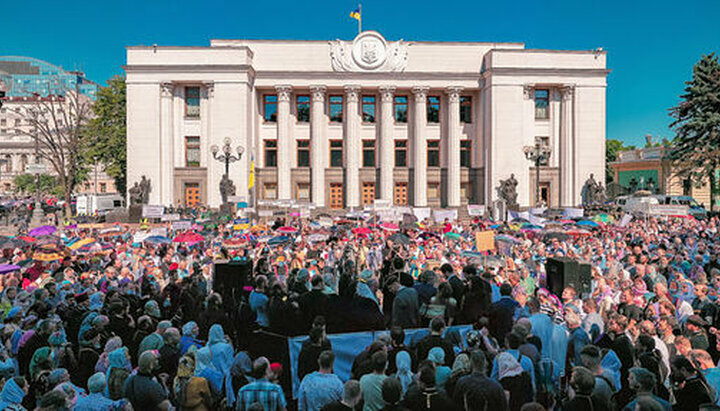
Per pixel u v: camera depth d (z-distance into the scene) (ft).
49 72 571.69
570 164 161.38
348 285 28.81
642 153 194.90
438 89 163.94
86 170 206.59
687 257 53.01
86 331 24.56
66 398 17.87
